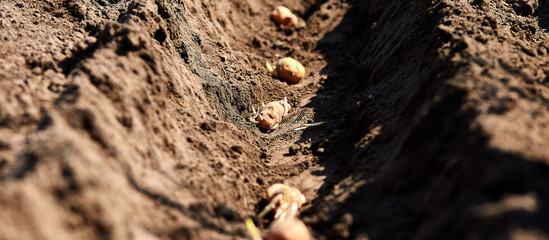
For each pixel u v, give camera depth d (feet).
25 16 6.82
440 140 6.19
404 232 5.73
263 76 7.50
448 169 5.74
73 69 6.49
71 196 4.85
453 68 6.44
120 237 4.95
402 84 6.75
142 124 6.39
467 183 5.28
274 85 7.48
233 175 6.55
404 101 6.63
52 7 6.93
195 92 6.91
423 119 6.31
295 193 6.49
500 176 4.81
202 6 7.70
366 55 7.45
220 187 6.44
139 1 6.89
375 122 6.67
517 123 5.63
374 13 7.87
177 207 6.07
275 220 6.42
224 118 7.06
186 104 6.75
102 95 6.31
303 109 7.29
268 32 8.25
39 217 4.57
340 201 6.40
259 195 6.59
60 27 6.82
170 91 6.70
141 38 6.58
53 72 6.49
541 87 6.34
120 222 5.04
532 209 4.38
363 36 7.92
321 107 7.29
